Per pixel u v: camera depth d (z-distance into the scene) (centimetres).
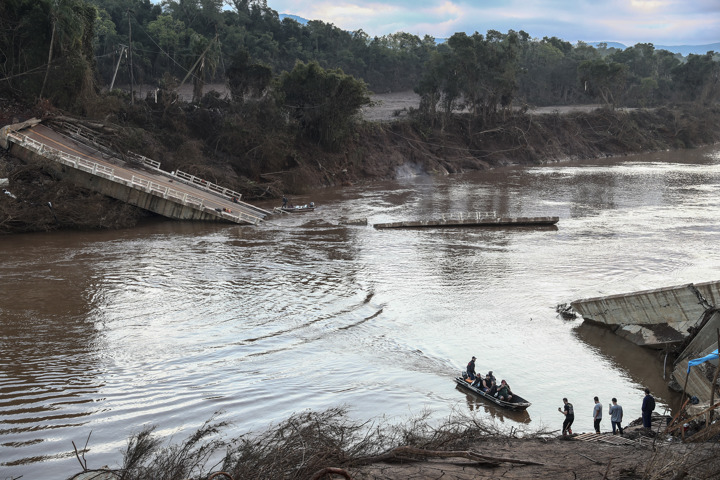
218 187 7900
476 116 13588
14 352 3159
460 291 4416
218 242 5912
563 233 6450
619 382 3008
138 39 13838
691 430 2059
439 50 18312
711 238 6038
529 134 14012
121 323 3644
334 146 10506
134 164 7706
